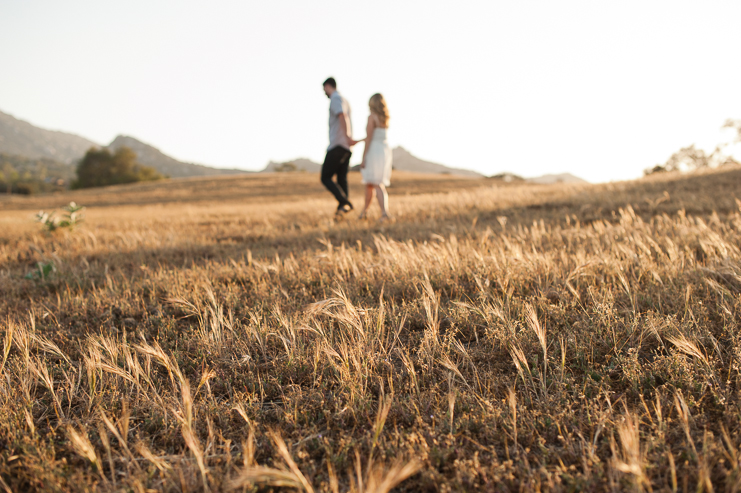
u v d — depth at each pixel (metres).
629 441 1.27
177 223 9.11
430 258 3.57
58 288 3.76
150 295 3.32
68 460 1.57
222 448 1.60
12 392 1.87
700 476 1.19
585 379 1.86
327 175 7.70
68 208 7.00
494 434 1.59
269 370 2.16
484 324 2.49
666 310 2.48
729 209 6.20
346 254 3.93
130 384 2.06
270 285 3.39
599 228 4.71
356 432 1.68
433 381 1.95
